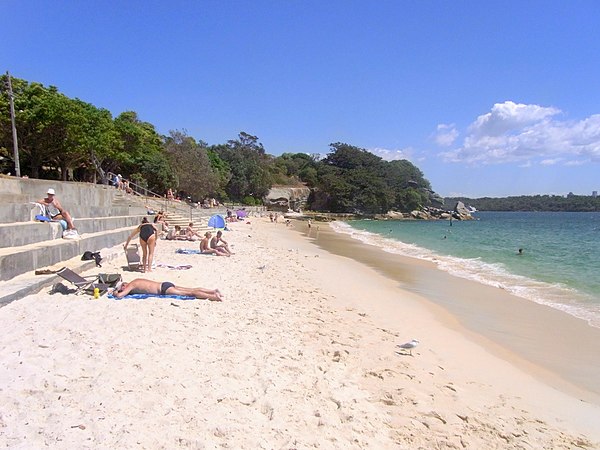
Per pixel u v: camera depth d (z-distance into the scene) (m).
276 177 105.75
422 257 24.23
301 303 10.59
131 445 3.61
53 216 13.19
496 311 11.64
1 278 8.66
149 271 12.27
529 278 17.05
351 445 4.32
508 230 56.56
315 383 5.67
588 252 27.03
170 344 6.26
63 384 4.58
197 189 56.84
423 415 5.28
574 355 8.28
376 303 11.86
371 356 7.27
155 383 4.86
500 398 6.16
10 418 3.82
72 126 28.22
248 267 15.53
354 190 98.19
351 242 34.69
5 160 31.59
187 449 3.70
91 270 11.79
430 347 8.27
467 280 16.48
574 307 12.15
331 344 7.58
